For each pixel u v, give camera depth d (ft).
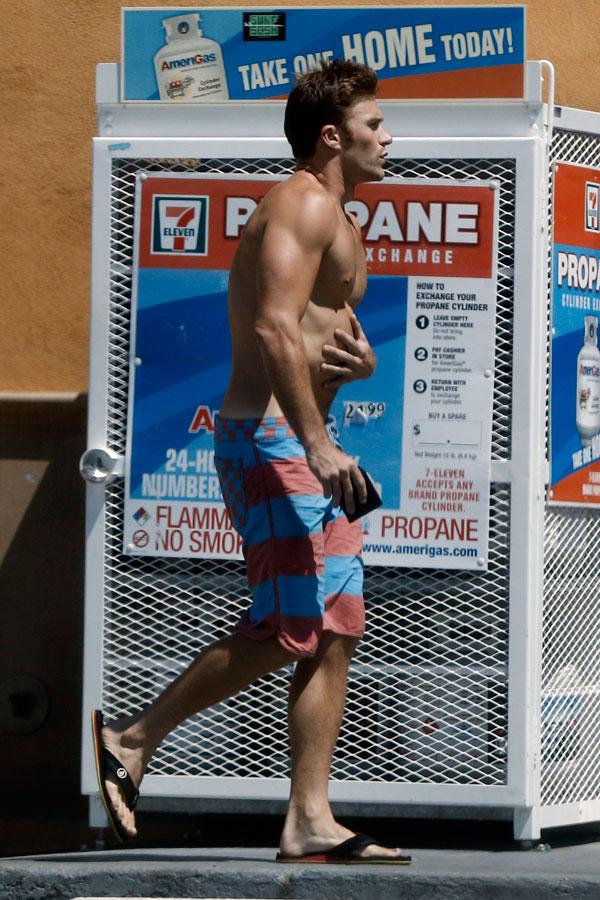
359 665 63.67
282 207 49.08
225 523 63.31
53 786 79.61
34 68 82.12
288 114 52.47
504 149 62.44
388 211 62.59
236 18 64.13
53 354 81.92
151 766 64.49
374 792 62.64
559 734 65.00
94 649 64.28
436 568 62.59
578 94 80.59
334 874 49.24
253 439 50.19
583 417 65.57
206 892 49.78
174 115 64.54
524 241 62.23
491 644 62.95
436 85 63.05
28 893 50.88
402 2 80.18
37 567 80.07
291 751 52.13
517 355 62.13
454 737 62.95
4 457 80.38
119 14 81.87
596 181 66.18
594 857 59.26
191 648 64.54
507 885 48.75
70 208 81.97
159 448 63.46
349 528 52.34
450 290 62.44
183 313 63.62
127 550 63.67
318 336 50.52
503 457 62.64
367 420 62.44
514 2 80.38
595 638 66.80
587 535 66.59
